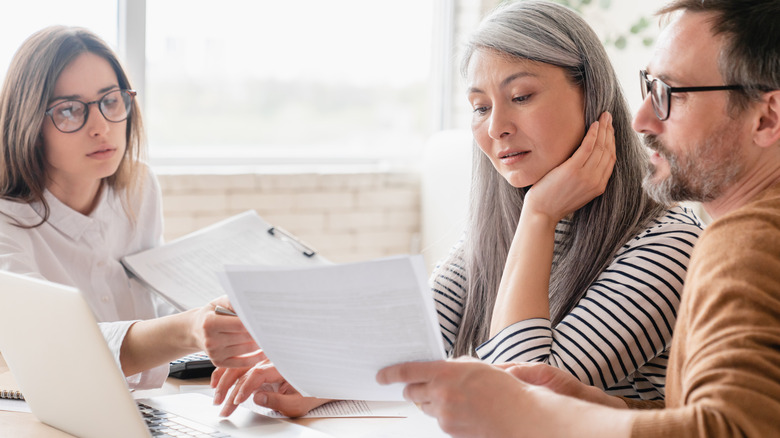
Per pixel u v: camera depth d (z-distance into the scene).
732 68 0.94
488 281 1.53
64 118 1.71
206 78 3.41
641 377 1.30
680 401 0.83
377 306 0.87
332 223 3.53
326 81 3.65
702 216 2.84
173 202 3.21
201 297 1.71
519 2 1.37
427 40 3.83
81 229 1.81
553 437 0.79
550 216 1.33
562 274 1.41
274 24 3.52
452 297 1.60
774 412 0.70
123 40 3.15
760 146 0.95
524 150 1.35
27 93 1.69
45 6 2.99
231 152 3.50
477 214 1.55
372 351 0.92
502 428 0.82
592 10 3.38
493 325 1.28
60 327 1.01
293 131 3.62
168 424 1.14
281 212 3.42
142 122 1.96
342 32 3.65
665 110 1.00
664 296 1.22
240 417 1.19
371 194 3.61
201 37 3.38
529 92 1.32
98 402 1.02
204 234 1.93
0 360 1.50
